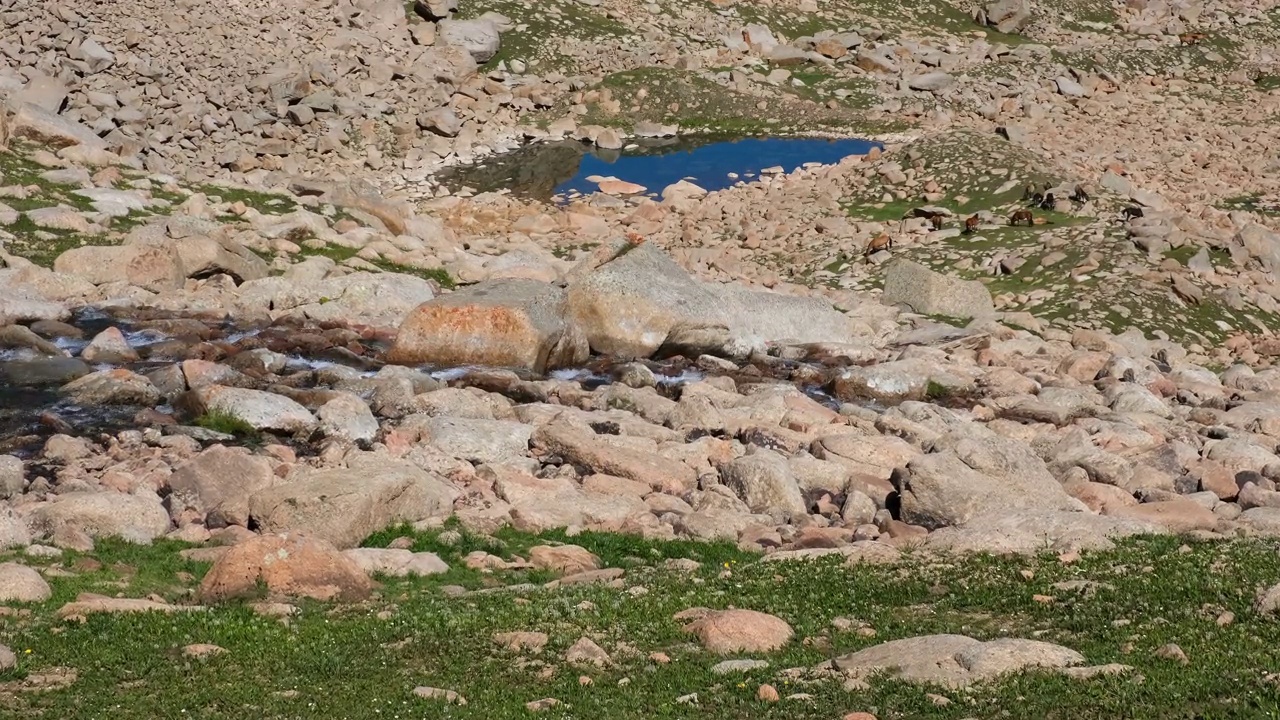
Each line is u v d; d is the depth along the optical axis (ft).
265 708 45.21
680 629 53.98
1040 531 67.72
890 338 124.88
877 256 152.05
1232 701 42.11
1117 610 54.60
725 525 74.95
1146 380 114.62
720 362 111.14
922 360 112.16
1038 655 47.44
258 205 142.51
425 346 106.42
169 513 71.26
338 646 51.06
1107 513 76.74
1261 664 45.88
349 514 67.62
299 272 122.31
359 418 88.07
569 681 47.98
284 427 86.89
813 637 53.21
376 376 98.68
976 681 45.91
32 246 117.91
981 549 65.82
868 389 107.96
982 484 77.05
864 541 72.13
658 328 113.60
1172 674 45.09
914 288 135.64
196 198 135.33
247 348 104.32
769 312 121.49
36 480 74.74
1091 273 143.13
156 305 112.37
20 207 125.29
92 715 44.27
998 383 111.96
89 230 123.03
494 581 63.87
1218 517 77.20
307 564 58.23
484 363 106.11
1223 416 106.32
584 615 55.83
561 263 139.54
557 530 73.00
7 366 95.50
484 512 73.82
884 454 87.30
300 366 102.42
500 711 45.19
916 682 46.14
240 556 57.93
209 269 119.14
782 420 96.22
